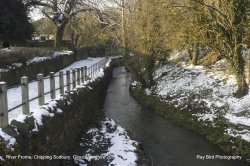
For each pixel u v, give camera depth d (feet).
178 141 49.85
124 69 163.43
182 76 83.15
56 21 146.51
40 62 73.05
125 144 44.91
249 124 47.91
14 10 96.58
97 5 146.82
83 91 50.24
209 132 51.80
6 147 20.80
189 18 59.62
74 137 41.39
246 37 53.11
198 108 60.39
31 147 24.54
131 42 93.20
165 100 72.08
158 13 75.51
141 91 87.20
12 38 96.12
